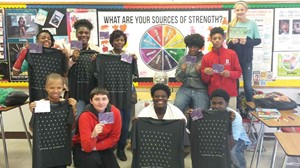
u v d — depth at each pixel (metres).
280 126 2.61
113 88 2.92
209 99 3.12
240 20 3.51
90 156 2.46
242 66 3.55
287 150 1.98
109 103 2.74
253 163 3.29
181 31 3.93
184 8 3.89
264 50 3.91
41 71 2.82
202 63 3.19
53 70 2.86
